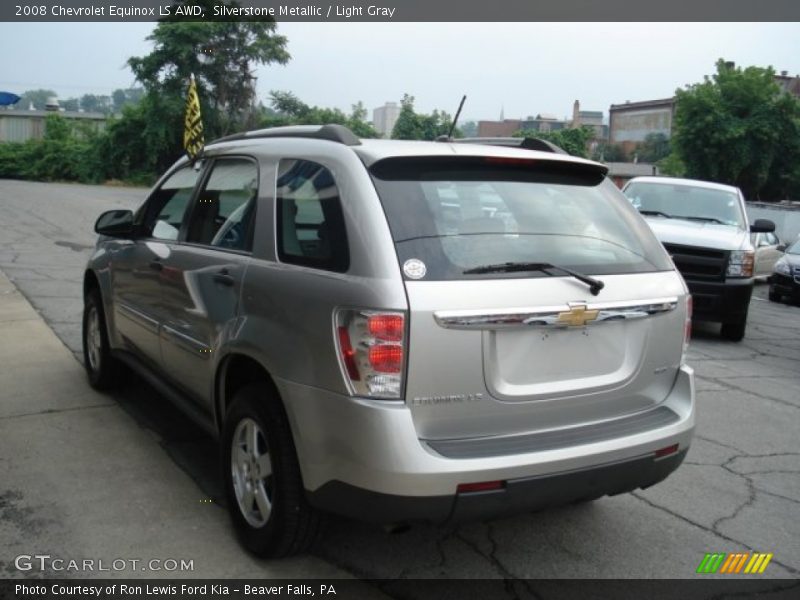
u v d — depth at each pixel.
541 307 3.02
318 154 3.40
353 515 2.93
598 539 3.86
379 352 2.81
